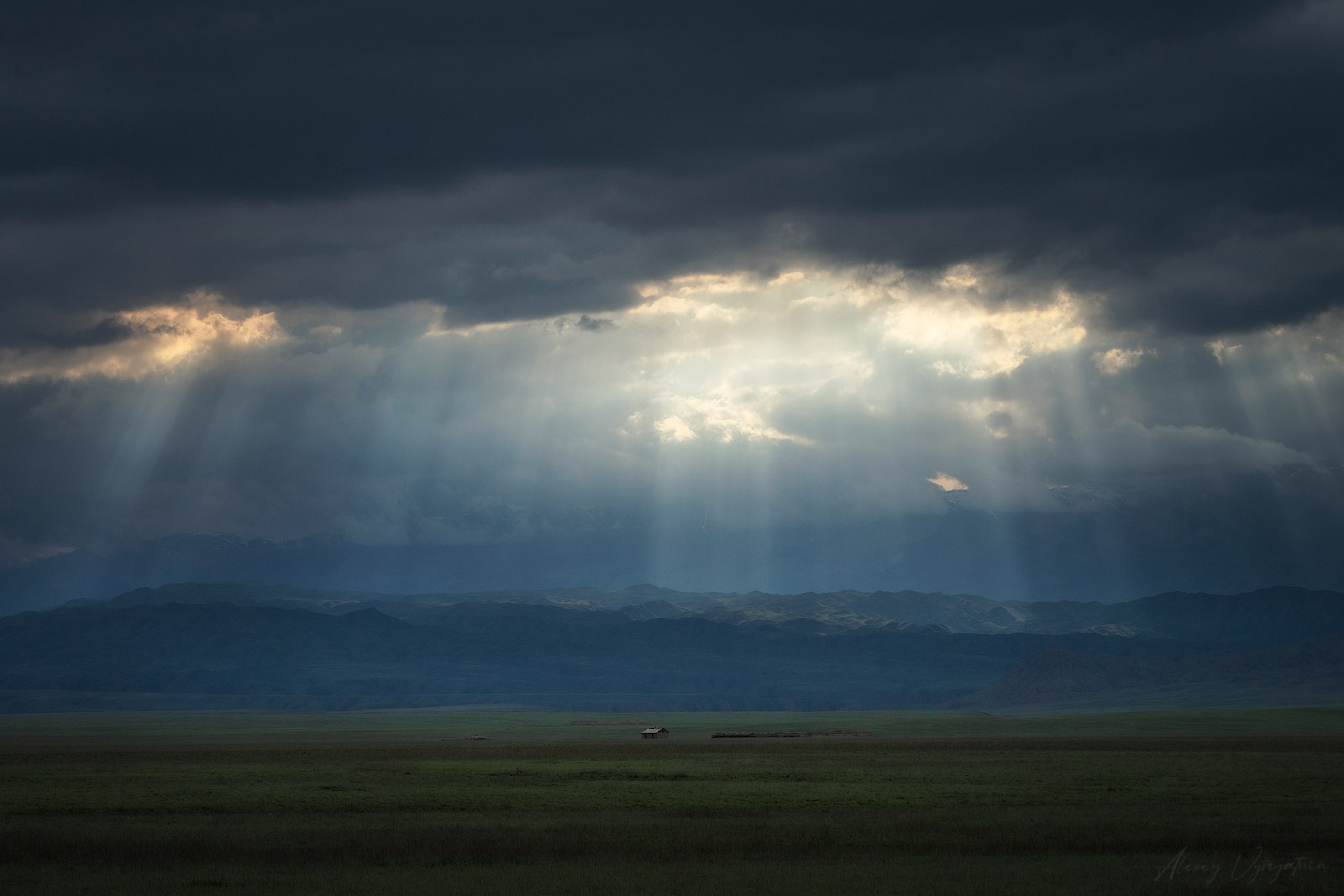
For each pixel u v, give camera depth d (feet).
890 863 211.41
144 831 255.91
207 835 249.55
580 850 226.58
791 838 240.32
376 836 246.88
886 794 336.49
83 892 187.93
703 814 289.74
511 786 374.43
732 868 206.28
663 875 199.82
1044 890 186.19
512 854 221.46
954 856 220.23
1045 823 262.06
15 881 197.47
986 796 328.90
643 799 327.47
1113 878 195.83
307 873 203.31
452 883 193.98
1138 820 267.59
